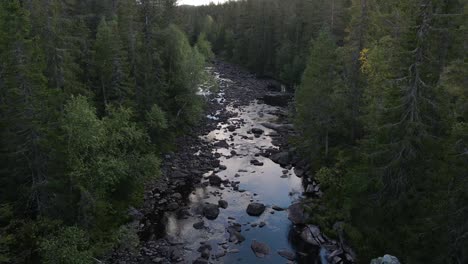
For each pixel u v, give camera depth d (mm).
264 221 27516
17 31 19297
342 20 50406
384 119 18938
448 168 15617
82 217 21531
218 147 41688
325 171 29281
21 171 20594
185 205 29500
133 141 30062
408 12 17172
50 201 20594
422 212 17703
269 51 81062
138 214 27266
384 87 19141
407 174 18391
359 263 20359
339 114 30891
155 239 24953
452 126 16359
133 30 35438
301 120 34406
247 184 33375
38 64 20281
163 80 38594
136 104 33562
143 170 28031
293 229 26406
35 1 26359
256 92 68438
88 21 44781
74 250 18328
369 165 20219
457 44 18016
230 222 27297
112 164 22562
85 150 21688
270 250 24000
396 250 18250
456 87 15273
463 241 15172
